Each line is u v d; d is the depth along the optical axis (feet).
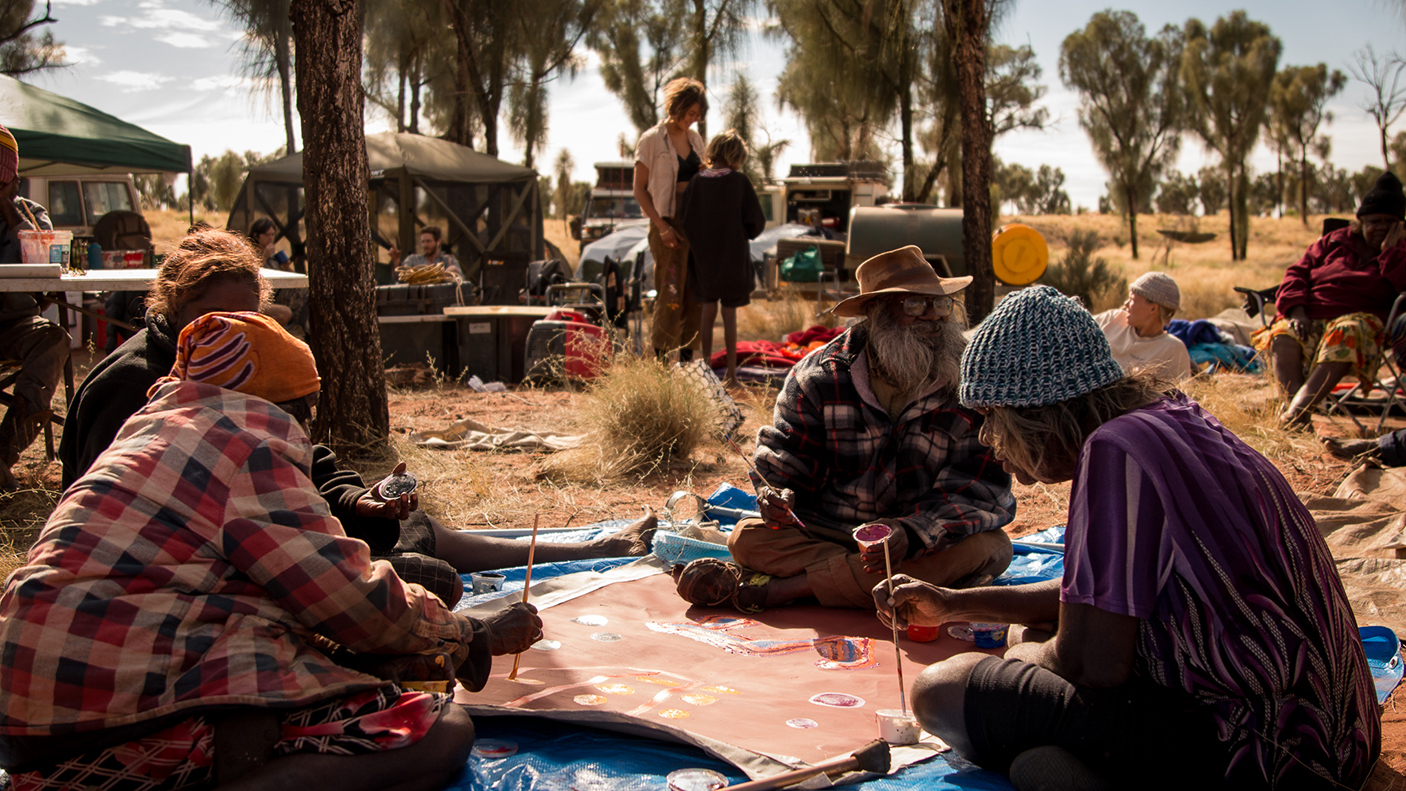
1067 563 6.18
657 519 14.34
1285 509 6.05
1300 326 21.85
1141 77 102.78
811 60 59.11
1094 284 58.49
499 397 26.89
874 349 10.68
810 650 9.72
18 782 5.93
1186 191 193.26
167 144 35.70
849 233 47.19
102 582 5.75
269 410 6.32
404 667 7.06
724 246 25.02
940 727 6.97
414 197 45.29
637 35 68.64
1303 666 5.88
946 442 10.58
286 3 47.70
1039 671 6.66
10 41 52.01
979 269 32.68
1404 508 14.21
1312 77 123.54
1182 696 6.19
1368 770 6.26
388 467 17.57
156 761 5.87
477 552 12.32
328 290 17.58
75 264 17.52
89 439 8.90
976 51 31.96
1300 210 174.81
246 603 6.09
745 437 21.54
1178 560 5.89
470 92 57.36
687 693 8.43
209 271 7.53
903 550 9.86
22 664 5.66
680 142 25.66
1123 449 5.99
